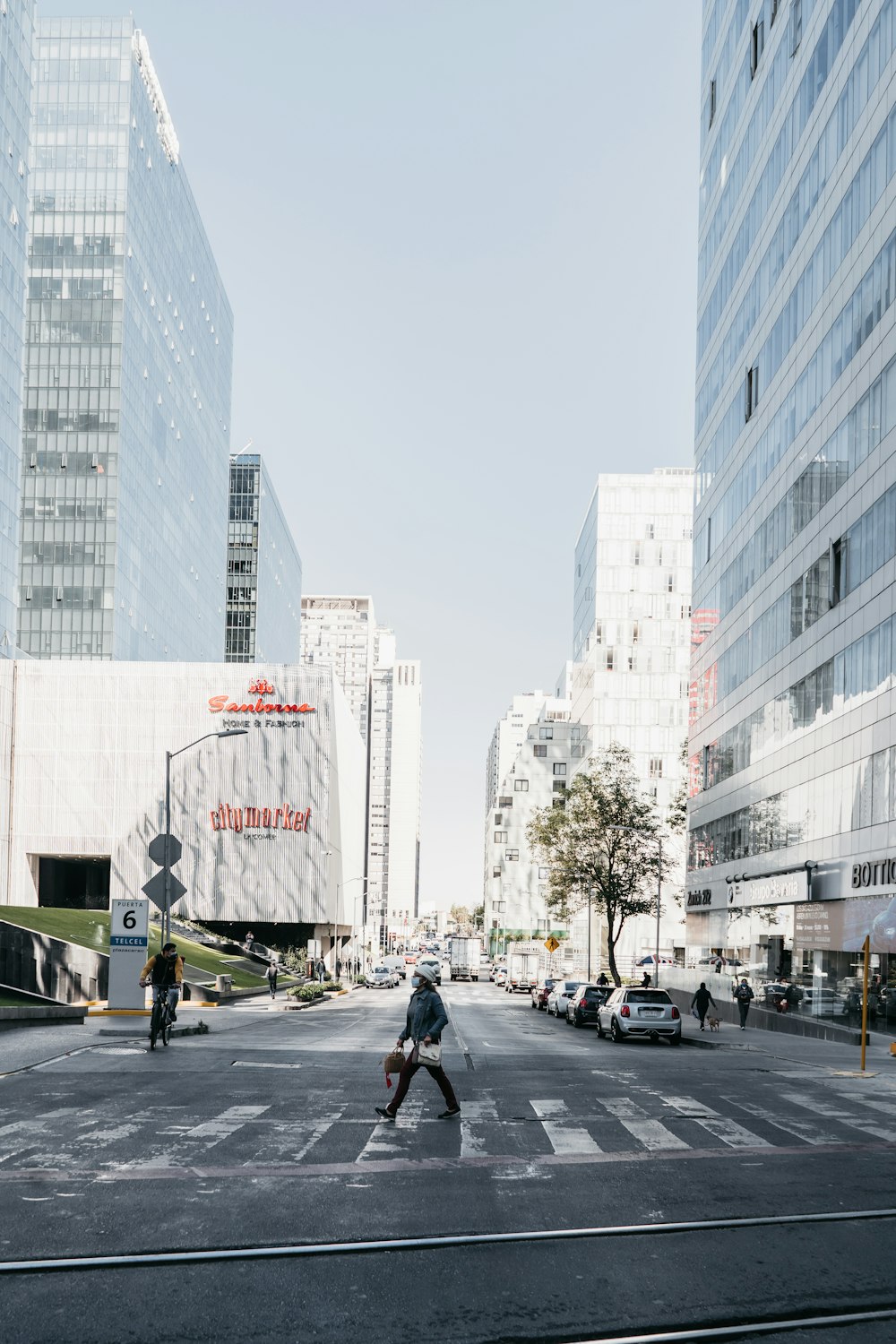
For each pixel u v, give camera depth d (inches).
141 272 5147.6
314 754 4288.9
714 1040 1316.4
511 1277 293.3
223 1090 651.5
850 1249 328.8
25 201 4092.0
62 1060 812.6
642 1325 260.8
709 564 2647.6
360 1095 639.8
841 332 1710.1
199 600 6181.1
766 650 2127.2
